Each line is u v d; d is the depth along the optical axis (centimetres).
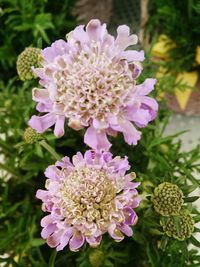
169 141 17
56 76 11
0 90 21
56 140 17
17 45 21
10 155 18
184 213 13
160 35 22
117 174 11
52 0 21
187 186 13
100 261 14
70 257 16
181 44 21
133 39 12
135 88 11
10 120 18
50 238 11
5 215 17
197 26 20
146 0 22
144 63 17
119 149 16
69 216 11
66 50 11
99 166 11
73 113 11
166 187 12
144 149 16
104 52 11
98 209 11
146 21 22
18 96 18
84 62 11
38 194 11
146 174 15
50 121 11
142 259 16
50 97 11
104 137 11
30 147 16
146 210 13
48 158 16
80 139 17
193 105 23
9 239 16
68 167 11
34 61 14
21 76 14
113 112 11
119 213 11
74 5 23
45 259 17
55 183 11
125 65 11
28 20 20
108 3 25
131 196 11
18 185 18
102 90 11
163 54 22
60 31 21
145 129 16
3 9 21
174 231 13
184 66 22
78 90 11
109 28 26
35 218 17
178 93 23
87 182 11
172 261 15
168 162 16
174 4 21
